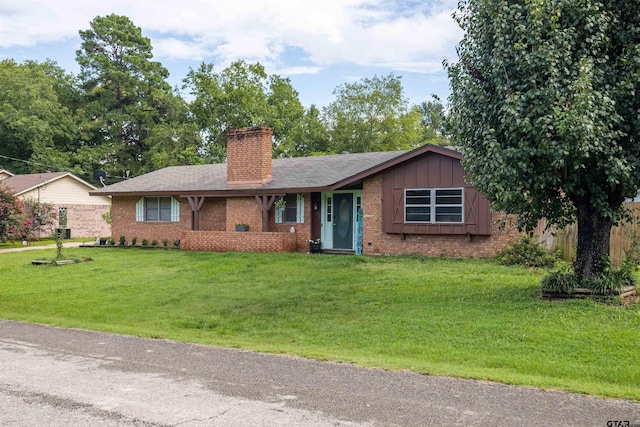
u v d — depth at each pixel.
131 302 12.90
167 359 7.48
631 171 9.27
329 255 18.47
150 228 25.03
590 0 9.05
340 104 50.38
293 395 5.73
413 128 49.94
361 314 10.59
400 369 6.80
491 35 10.24
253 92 44.84
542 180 9.51
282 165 24.38
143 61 52.88
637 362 7.04
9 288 15.20
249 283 14.45
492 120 10.16
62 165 47.62
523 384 6.08
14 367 7.06
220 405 5.43
